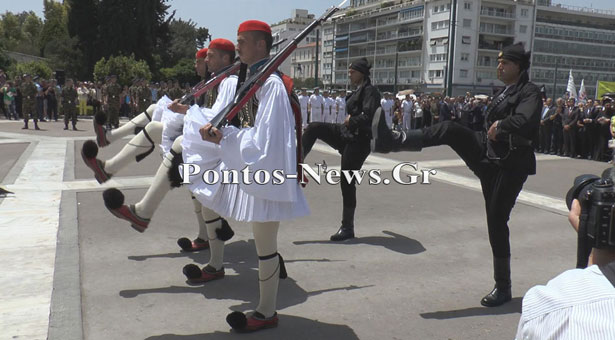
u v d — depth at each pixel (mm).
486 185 3805
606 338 1093
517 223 6348
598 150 13523
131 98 22922
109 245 4996
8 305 3521
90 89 26594
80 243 5020
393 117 23359
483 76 78688
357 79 5422
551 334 1179
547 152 15484
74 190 7289
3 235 5113
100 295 3814
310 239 5473
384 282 4258
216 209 3193
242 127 3283
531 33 81938
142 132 4660
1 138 14328
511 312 3707
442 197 7762
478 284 4262
